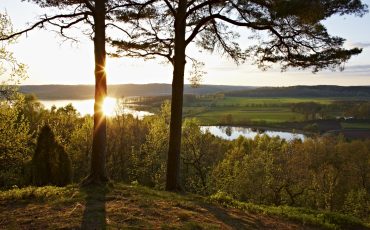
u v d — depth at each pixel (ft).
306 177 120.47
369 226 36.50
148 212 28.78
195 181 123.24
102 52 37.93
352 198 136.67
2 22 41.93
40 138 57.00
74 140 128.67
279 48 41.45
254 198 115.65
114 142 136.98
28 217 26.35
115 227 24.47
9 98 49.60
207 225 26.91
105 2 39.78
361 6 35.86
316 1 34.09
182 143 113.50
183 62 42.70
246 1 38.42
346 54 38.58
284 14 34.86
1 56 46.34
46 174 55.67
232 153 157.38
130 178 135.95
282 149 134.72
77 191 34.19
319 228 32.68
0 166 57.26
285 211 36.94
